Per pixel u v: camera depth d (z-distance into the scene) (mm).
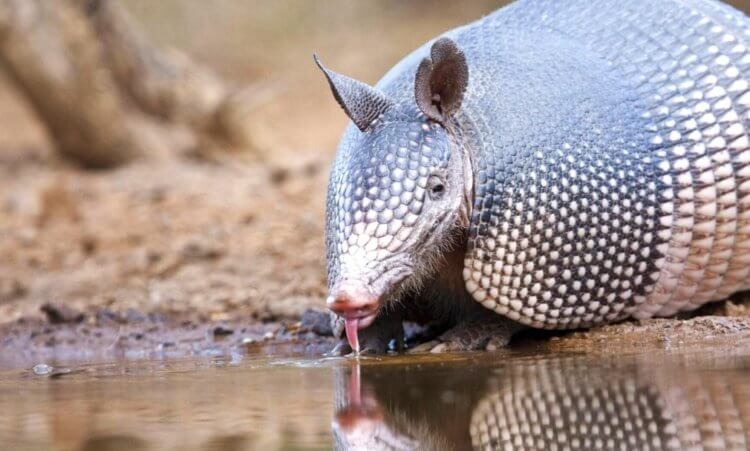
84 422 11117
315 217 27859
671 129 15211
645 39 15773
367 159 13812
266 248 25641
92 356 17625
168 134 40969
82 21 38812
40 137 50250
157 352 17641
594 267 14898
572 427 10008
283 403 11617
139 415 11367
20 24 38156
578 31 15859
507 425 10172
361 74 58750
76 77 38688
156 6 65625
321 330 18000
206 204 31453
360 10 66812
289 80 58594
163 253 25938
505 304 14758
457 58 13938
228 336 18750
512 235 14438
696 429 9711
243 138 41000
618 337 15211
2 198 34719
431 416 10648
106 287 23828
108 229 29344
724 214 15398
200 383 13391
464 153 14383
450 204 14055
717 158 15289
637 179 14906
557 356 13977
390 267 13555
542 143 14578
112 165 40062
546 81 15086
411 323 17609
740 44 15898
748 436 9391
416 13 66188
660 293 15562
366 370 13570
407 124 14070
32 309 22406
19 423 11219
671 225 15164
